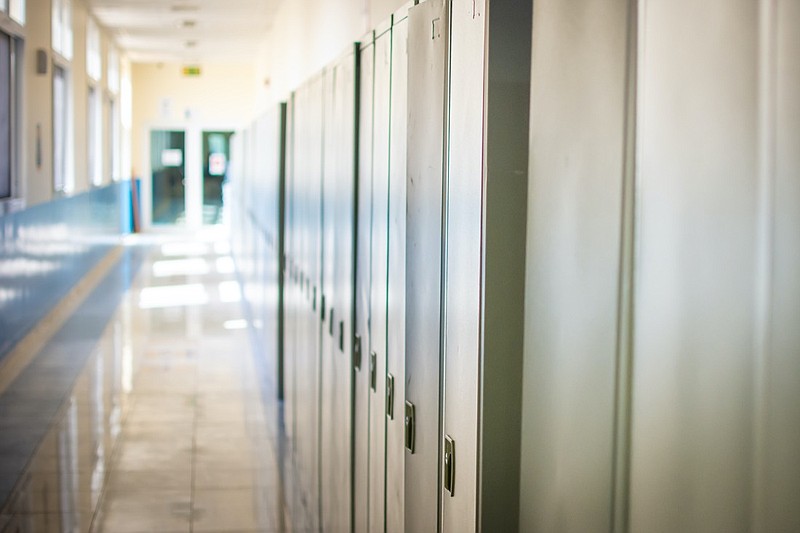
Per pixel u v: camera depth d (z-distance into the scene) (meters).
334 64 4.29
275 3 12.86
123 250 19.88
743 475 1.74
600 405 2.06
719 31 1.76
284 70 12.50
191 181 24.05
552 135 2.08
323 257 4.66
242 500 5.40
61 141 12.87
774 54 1.66
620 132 2.00
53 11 11.49
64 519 5.05
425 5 2.57
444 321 2.42
